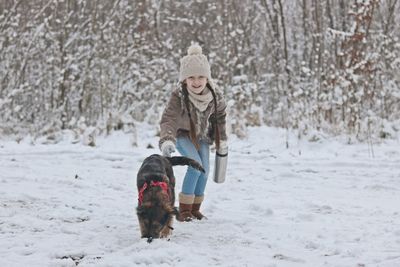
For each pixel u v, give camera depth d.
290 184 9.75
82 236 6.38
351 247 5.97
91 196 8.52
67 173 10.27
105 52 17.77
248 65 19.48
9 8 18.88
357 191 9.20
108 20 18.12
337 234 6.53
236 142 13.91
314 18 18.89
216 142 7.51
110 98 17.19
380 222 7.11
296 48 21.30
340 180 10.05
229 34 18.25
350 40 15.07
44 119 17.61
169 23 21.41
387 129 14.12
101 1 19.08
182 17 21.66
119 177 10.06
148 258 5.45
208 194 8.96
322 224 7.07
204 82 7.10
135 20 19.12
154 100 17.42
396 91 15.41
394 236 6.38
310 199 8.60
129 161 11.69
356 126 14.22
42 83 18.14
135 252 5.66
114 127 16.30
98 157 12.15
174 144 6.92
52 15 18.34
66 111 17.91
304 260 5.60
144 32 18.80
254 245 6.13
